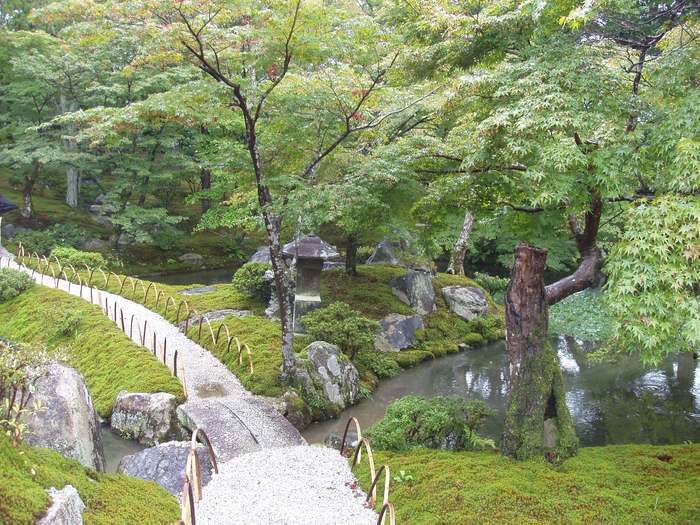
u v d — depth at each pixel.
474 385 13.13
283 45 9.40
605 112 6.99
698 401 11.90
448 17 8.27
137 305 16.64
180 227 29.22
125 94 21.38
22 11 26.03
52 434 5.86
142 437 9.37
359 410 11.34
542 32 7.89
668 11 7.46
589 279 7.88
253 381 10.66
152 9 8.52
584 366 14.52
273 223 10.48
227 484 6.68
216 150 17.83
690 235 5.26
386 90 10.81
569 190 6.71
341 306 13.32
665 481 6.68
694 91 6.51
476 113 9.20
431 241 11.25
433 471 6.93
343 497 6.45
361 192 9.67
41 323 14.64
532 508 5.92
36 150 22.56
